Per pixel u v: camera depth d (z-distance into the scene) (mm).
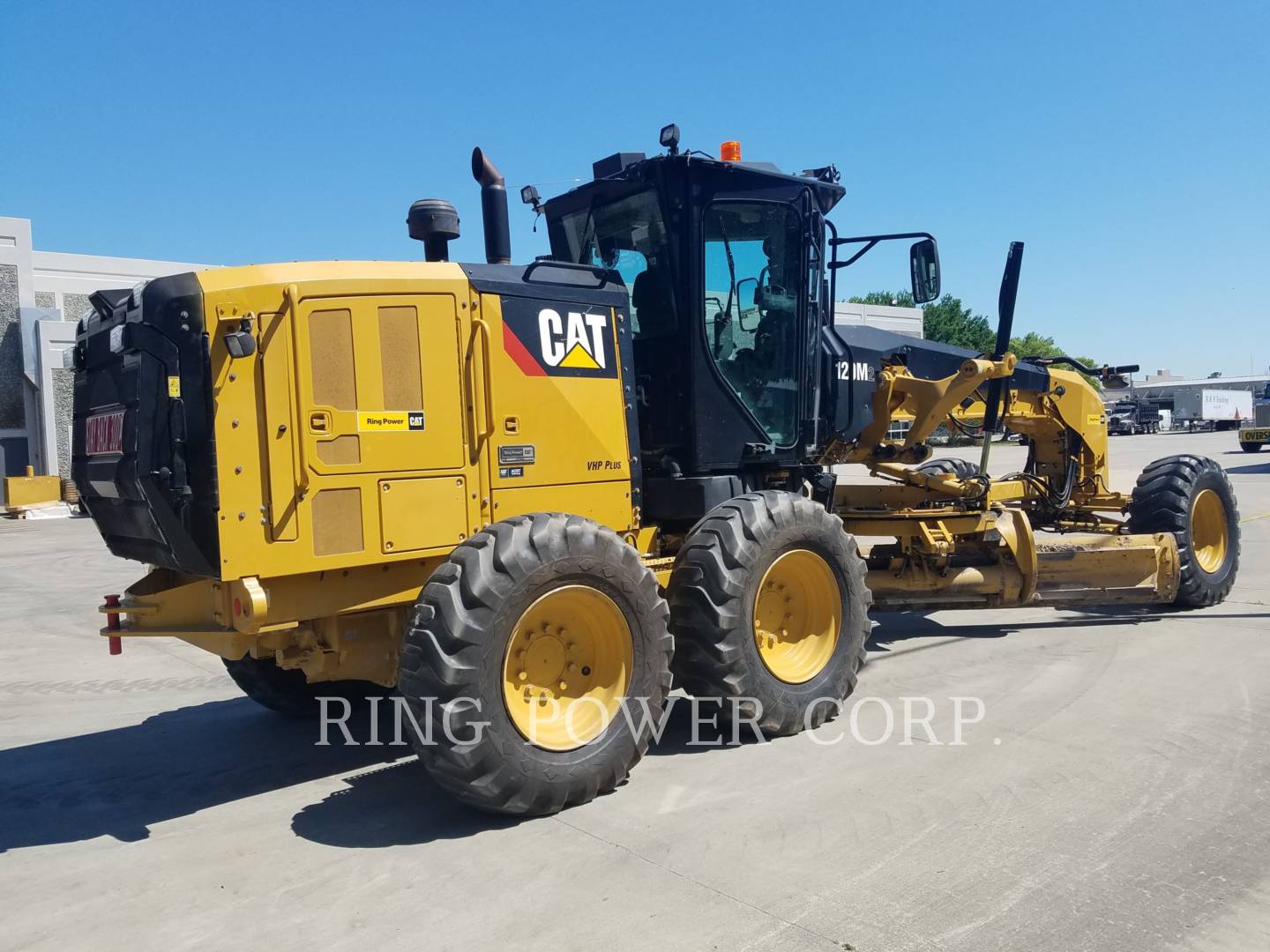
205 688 6332
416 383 4086
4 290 21641
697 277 5164
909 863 3387
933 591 6371
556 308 4570
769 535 4680
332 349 3883
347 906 3244
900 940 2896
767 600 4914
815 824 3732
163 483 3645
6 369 21750
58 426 21219
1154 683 5496
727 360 5395
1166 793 3936
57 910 3309
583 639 4180
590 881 3346
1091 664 5957
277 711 5590
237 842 3822
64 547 14516
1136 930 2926
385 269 4062
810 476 6188
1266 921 2969
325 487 3871
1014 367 6922
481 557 3789
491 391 4301
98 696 6145
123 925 3188
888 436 6730
